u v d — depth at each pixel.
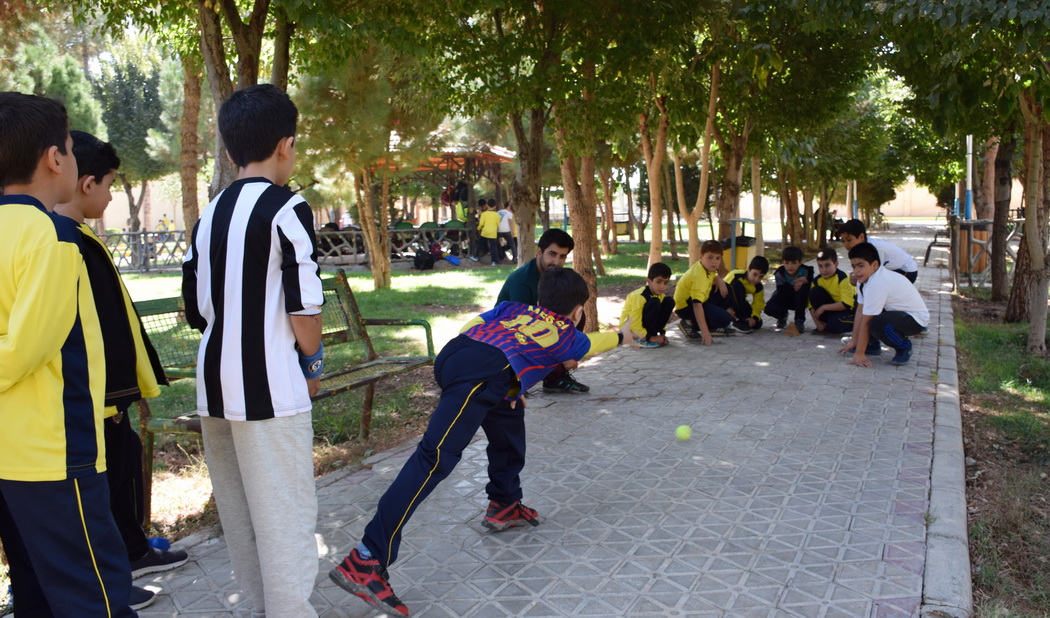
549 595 3.15
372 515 3.98
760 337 9.00
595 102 7.72
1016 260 10.30
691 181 27.30
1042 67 5.76
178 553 3.46
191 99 13.15
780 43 10.34
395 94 12.81
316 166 13.84
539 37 7.48
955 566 3.31
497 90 7.27
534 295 5.28
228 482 2.79
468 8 6.68
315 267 2.56
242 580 2.87
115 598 2.35
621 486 4.31
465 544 3.63
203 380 2.59
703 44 9.74
